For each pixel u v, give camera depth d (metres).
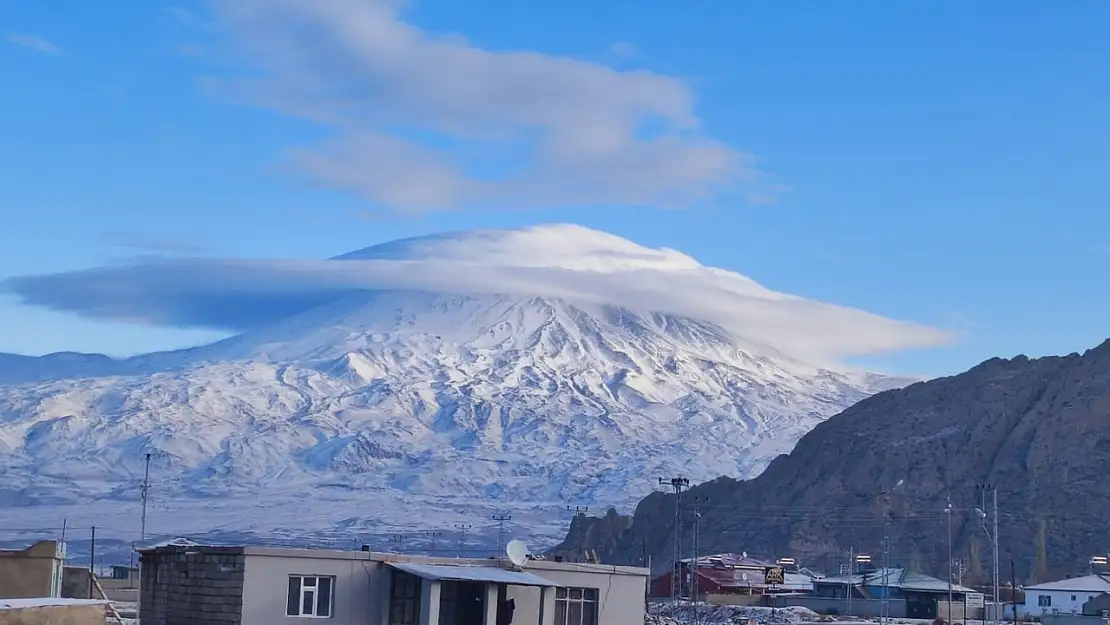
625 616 67.56
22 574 64.38
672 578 183.25
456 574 60.94
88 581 81.81
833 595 191.00
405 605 61.06
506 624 62.31
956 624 154.25
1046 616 155.00
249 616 58.25
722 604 187.25
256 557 58.78
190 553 61.06
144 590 62.91
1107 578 185.75
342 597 60.00
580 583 66.69
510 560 65.00
